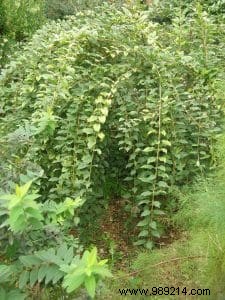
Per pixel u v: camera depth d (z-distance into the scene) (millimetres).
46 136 2932
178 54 3328
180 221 2715
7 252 1521
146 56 3211
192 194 2619
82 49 3199
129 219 3225
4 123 3312
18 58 3646
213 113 3152
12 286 1460
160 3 4973
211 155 3004
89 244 3125
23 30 5273
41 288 1564
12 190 1604
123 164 3500
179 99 3061
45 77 3070
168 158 2975
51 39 3428
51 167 3117
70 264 1369
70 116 3002
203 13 3672
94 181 3072
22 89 3359
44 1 6195
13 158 1862
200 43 3625
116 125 3158
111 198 3582
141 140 3041
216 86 3172
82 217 3057
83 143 2975
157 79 3154
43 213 1656
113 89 2982
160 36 3717
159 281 2408
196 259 2395
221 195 2285
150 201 2904
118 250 3076
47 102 2988
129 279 2496
